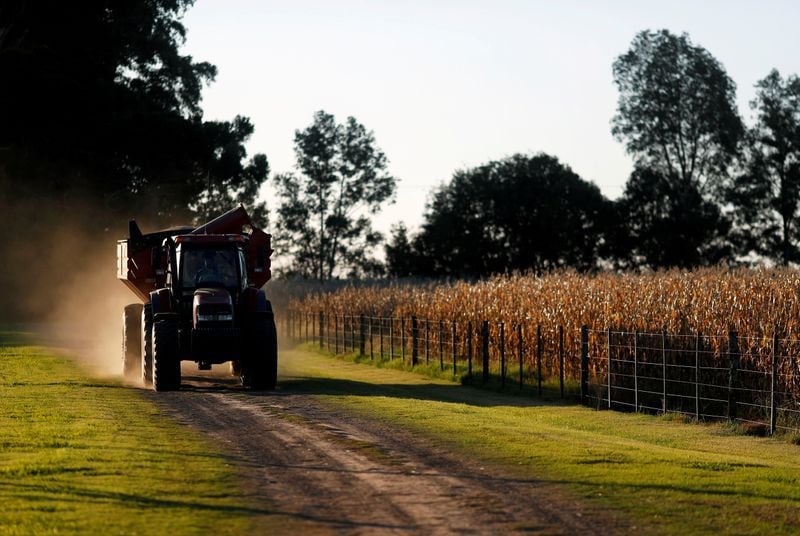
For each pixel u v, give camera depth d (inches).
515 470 708.0
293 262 6451.8
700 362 1316.4
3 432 853.2
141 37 4109.3
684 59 4933.6
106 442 807.7
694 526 549.0
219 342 1305.4
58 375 1456.7
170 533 525.3
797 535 531.5
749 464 762.8
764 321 1289.4
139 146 3742.6
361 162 6515.8
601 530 541.0
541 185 5265.8
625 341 1419.8
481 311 1875.0
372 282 4261.8
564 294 1678.2
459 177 5457.7
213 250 1385.3
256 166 4094.5
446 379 1733.5
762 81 4980.3
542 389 1526.8
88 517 553.0
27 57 3690.9
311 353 2492.6
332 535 529.7
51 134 3690.9
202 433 891.4
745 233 4943.4
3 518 549.3
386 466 727.7
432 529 542.9
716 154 4913.9
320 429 919.0
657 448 856.9
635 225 5049.2
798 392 1146.0
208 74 4370.1
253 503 601.0
